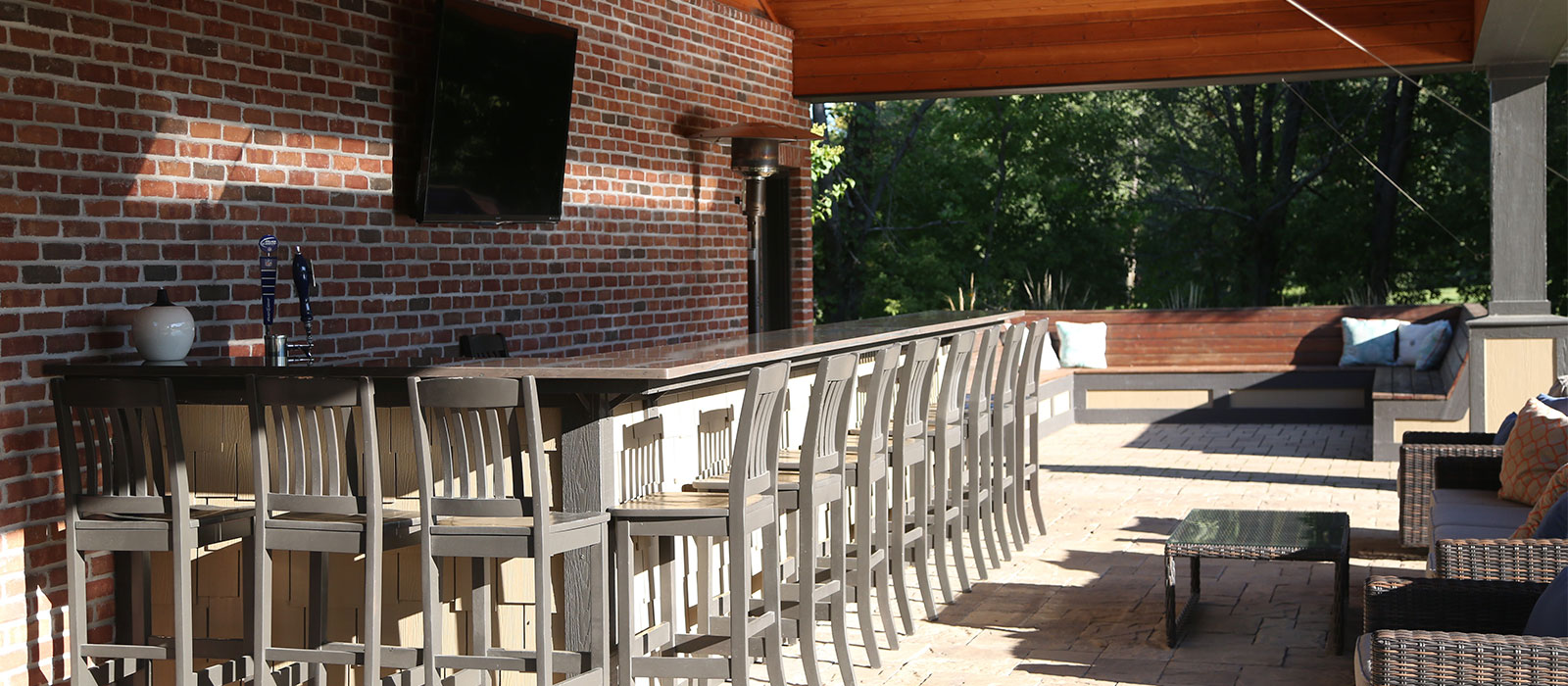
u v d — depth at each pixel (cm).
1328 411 1166
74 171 453
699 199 898
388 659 387
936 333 652
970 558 668
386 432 424
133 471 409
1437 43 868
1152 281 2306
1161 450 1035
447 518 404
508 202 681
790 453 527
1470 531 485
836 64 1028
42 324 439
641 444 433
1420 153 2114
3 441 424
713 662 397
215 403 415
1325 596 572
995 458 649
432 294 644
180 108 500
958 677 472
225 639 408
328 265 578
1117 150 2345
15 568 430
